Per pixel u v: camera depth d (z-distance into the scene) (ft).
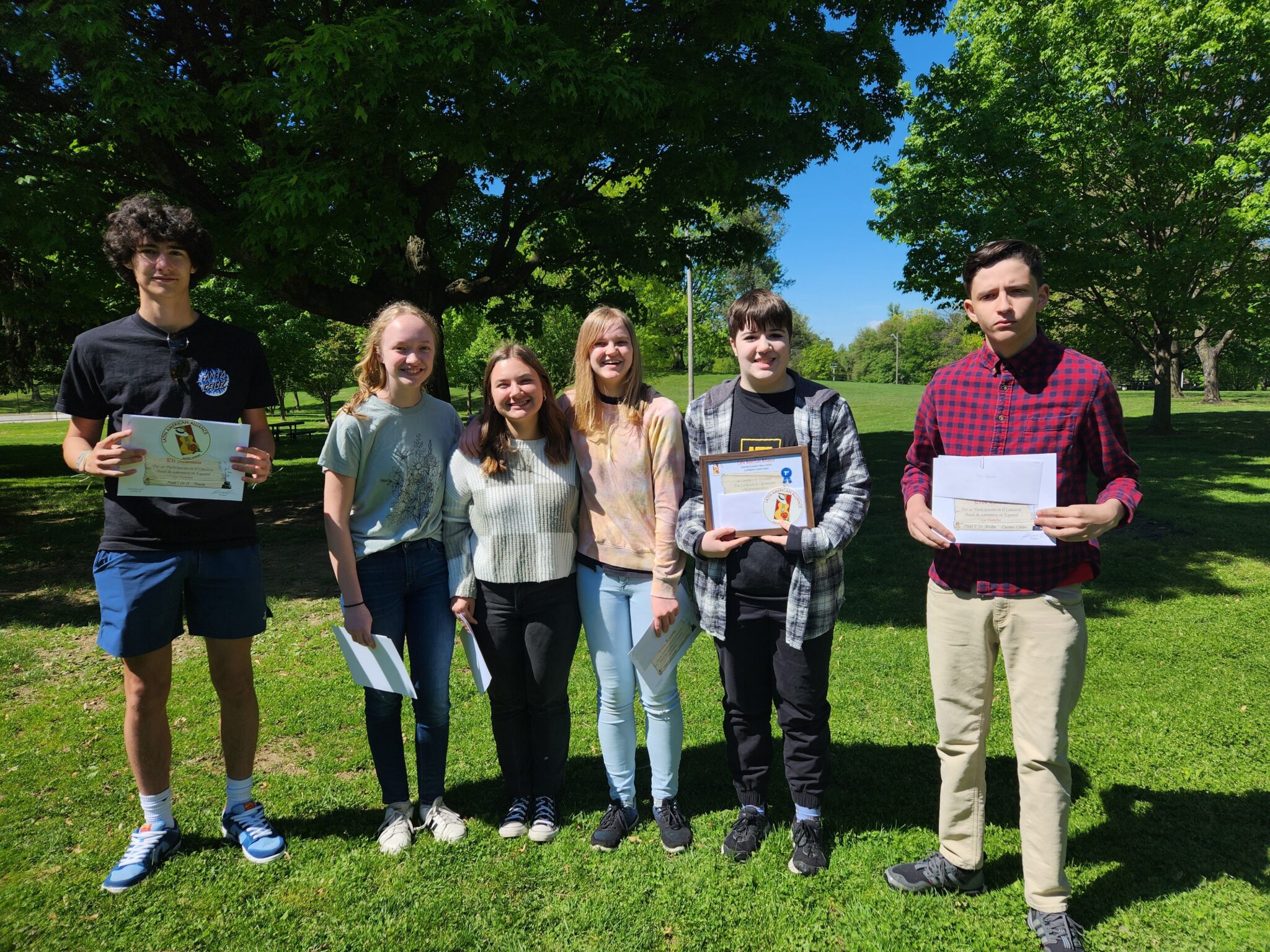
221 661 8.65
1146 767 10.43
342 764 11.07
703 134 25.57
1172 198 47.39
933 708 12.71
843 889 8.10
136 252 7.77
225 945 7.36
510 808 9.42
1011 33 53.01
